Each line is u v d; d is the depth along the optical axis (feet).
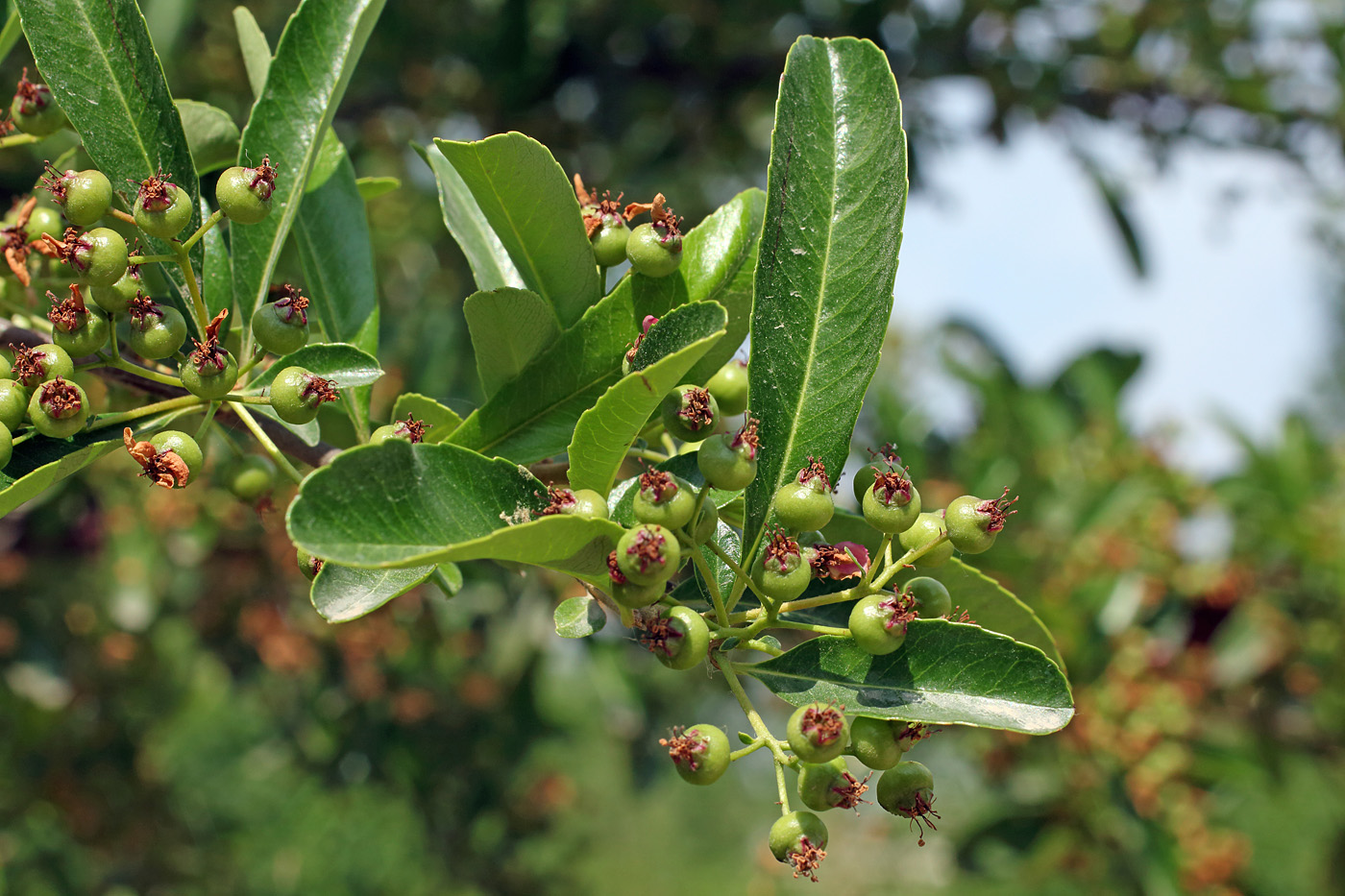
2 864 26.84
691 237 6.59
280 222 6.83
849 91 6.22
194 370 5.86
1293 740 22.40
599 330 6.47
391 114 22.50
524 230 6.40
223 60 19.80
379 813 37.29
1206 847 19.86
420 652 24.45
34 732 24.75
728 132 24.00
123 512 19.94
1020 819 21.29
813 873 5.24
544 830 30.63
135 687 27.27
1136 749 18.92
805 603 5.54
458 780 26.30
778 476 5.78
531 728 25.34
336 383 6.17
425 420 6.69
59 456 5.73
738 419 8.39
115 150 6.23
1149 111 23.86
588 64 22.27
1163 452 21.45
